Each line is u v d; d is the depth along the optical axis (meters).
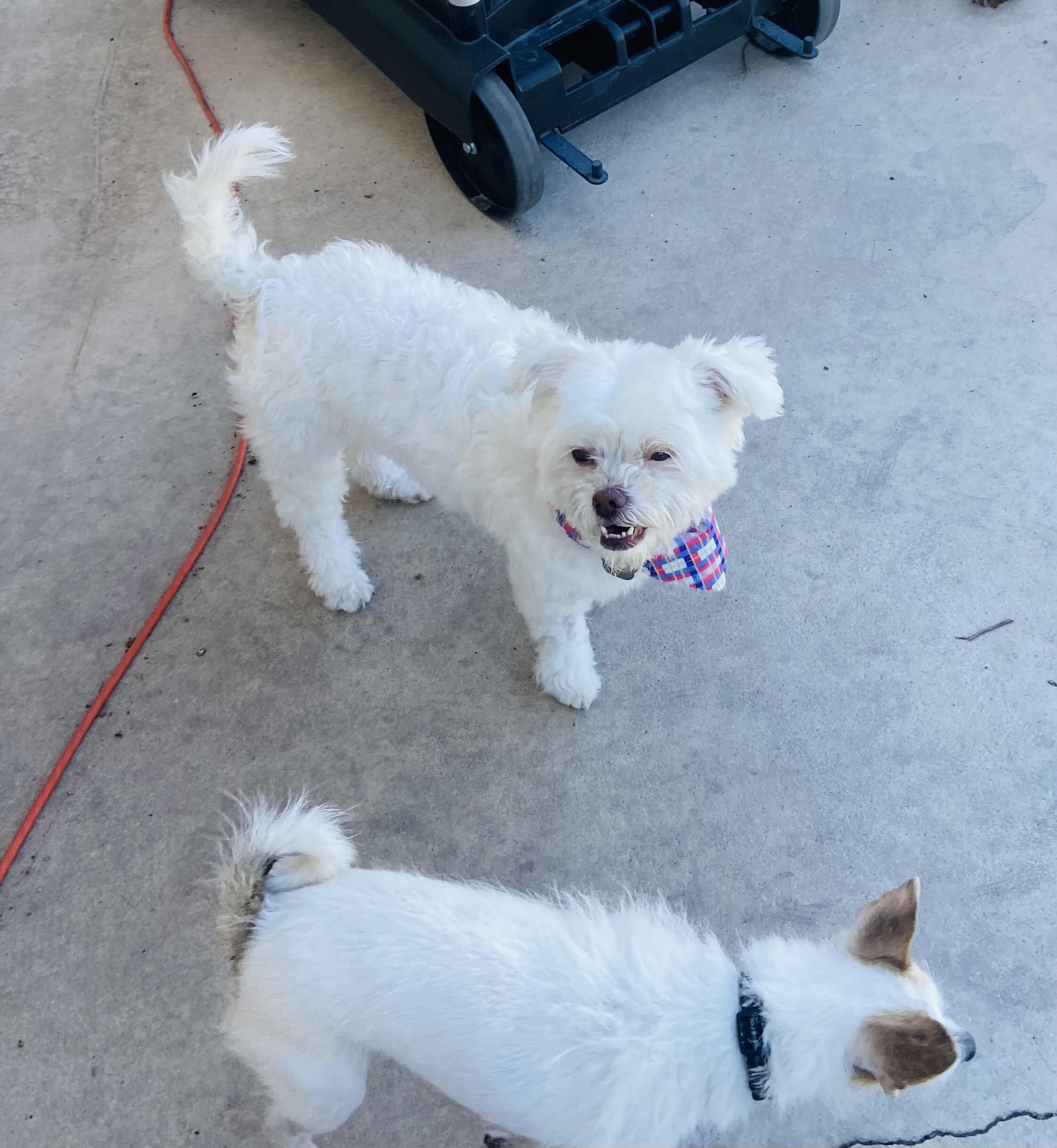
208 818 0.92
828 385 1.12
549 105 1.21
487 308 0.84
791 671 0.95
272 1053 0.66
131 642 1.03
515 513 0.81
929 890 0.84
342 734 0.96
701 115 1.39
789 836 0.88
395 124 1.44
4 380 1.22
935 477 1.05
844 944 0.67
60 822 0.93
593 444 0.71
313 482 0.95
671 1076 0.63
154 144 1.45
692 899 0.85
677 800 0.90
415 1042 0.65
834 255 1.22
